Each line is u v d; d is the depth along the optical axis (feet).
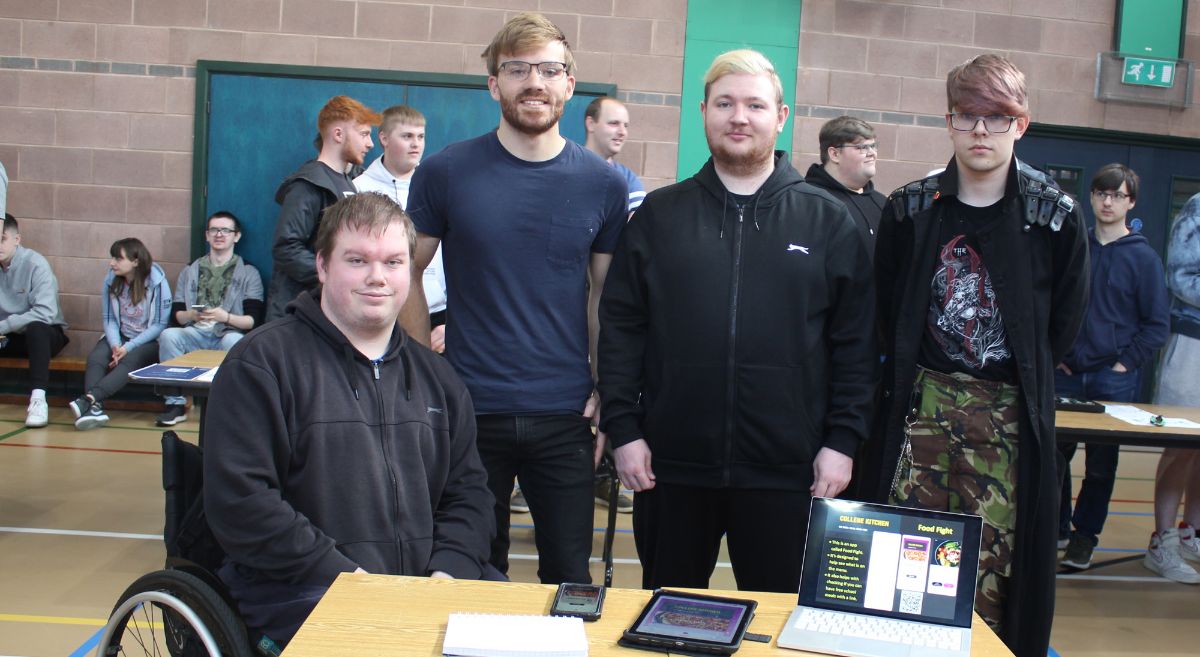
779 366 7.64
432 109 21.39
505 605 5.31
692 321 7.70
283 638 6.23
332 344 6.75
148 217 21.52
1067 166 22.84
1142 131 22.84
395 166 14.94
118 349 20.10
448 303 8.23
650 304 7.92
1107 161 22.94
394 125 14.78
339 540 6.51
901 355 7.93
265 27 21.20
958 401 7.80
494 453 8.05
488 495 7.29
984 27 22.26
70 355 21.65
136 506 14.69
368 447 6.63
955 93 7.59
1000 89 7.35
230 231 20.75
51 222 21.52
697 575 8.16
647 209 8.09
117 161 21.42
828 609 5.26
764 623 5.19
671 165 21.81
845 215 7.85
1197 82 22.88
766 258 7.69
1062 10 22.41
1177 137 22.91
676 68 21.67
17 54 21.24
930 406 7.89
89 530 13.48
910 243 8.07
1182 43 22.79
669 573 8.06
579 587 5.49
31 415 19.53
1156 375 22.76
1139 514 17.06
